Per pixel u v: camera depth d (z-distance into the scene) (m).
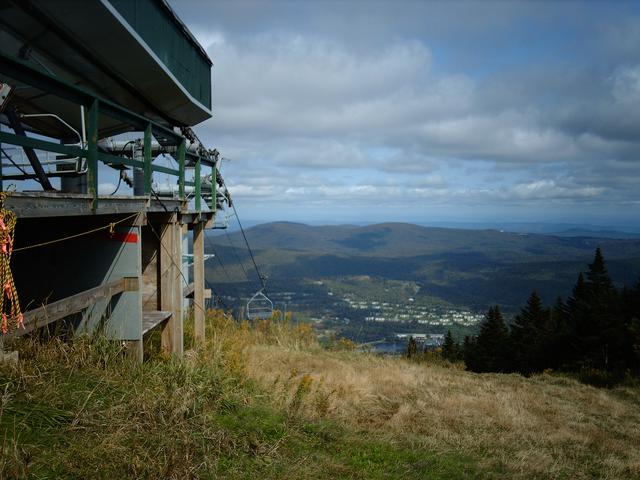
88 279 5.88
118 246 5.81
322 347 17.19
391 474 4.96
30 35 5.95
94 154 4.47
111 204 4.91
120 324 5.80
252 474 4.02
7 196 3.33
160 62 7.49
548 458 6.93
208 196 11.24
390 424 7.50
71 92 4.12
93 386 4.36
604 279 36.91
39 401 3.69
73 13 5.65
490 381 14.39
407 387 10.91
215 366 6.71
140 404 4.29
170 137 7.04
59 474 3.02
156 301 7.66
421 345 47.16
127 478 3.26
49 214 3.85
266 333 16.36
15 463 2.87
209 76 10.72
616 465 7.08
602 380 18.92
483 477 5.60
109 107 4.80
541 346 32.59
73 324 5.88
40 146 3.62
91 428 3.63
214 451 4.20
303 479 4.26
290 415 5.89
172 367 5.72
